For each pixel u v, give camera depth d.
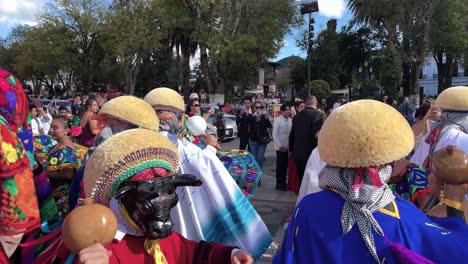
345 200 1.74
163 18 27.38
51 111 15.93
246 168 4.88
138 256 1.79
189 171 3.18
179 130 3.62
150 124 2.85
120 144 1.72
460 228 1.86
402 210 1.76
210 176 3.19
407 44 33.41
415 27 31.23
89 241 1.44
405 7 31.14
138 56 31.11
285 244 1.82
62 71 46.06
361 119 1.69
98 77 42.47
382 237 1.67
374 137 1.66
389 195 1.76
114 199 1.80
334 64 39.00
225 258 2.01
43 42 36.09
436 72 58.91
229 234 3.19
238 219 3.21
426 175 3.27
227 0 26.56
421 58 32.22
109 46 32.22
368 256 1.66
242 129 10.39
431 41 31.39
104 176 1.70
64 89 51.22
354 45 44.72
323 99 23.20
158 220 1.70
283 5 28.59
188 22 27.39
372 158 1.66
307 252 1.74
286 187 8.60
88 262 1.41
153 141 1.76
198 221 3.13
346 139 1.68
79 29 35.34
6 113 1.88
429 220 1.82
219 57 27.06
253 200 7.70
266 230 3.31
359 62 45.25
